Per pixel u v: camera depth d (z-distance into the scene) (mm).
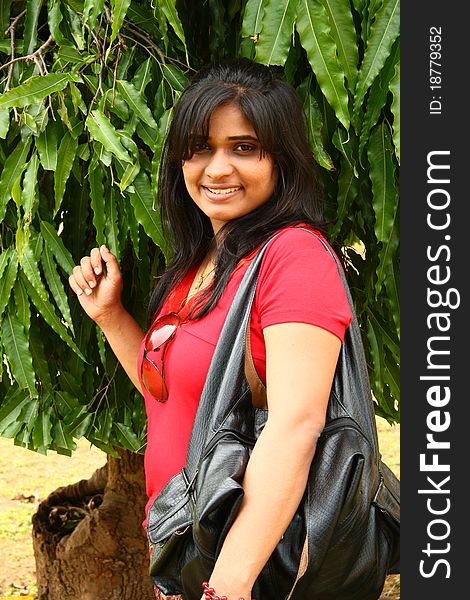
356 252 2562
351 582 1597
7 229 2268
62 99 1979
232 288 1626
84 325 2455
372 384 2684
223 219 1690
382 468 1715
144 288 2396
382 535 1663
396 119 1939
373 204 2094
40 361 2400
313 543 1500
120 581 3150
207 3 2354
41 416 2420
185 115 1637
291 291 1502
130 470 3156
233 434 1568
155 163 2039
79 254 2367
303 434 1457
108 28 2123
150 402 1779
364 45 2012
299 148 1665
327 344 1490
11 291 2225
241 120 1617
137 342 2109
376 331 2512
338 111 1867
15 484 5605
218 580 1471
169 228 1923
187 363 1646
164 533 1624
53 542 3279
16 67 2135
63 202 2395
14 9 2309
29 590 4082
